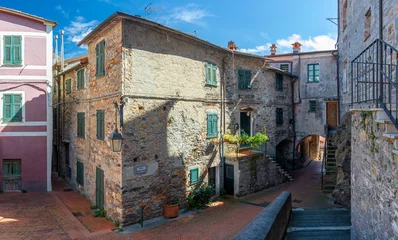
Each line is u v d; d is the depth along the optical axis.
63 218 10.83
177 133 12.24
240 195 14.06
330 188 14.68
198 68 13.26
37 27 14.33
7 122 14.13
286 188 15.81
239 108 15.75
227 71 15.11
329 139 16.31
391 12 6.52
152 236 9.48
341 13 14.59
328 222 8.02
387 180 4.40
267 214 5.08
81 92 14.23
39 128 14.48
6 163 14.36
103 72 11.61
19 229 9.59
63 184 16.39
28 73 14.25
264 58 16.52
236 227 10.22
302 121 20.33
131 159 10.54
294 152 20.61
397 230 3.99
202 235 9.54
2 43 13.92
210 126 13.92
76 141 15.05
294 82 20.50
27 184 14.45
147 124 11.07
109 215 11.06
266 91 17.72
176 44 12.20
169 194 11.84
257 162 15.14
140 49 10.87
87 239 9.14
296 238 6.56
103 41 11.57
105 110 11.54
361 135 5.97
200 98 13.35
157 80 11.43
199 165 13.28
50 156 14.65
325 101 19.58
